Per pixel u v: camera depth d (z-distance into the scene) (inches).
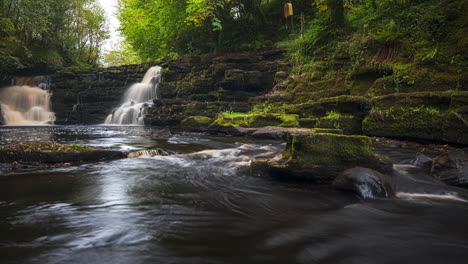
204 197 110.2
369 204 102.4
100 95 763.4
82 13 1048.2
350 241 71.8
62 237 71.4
